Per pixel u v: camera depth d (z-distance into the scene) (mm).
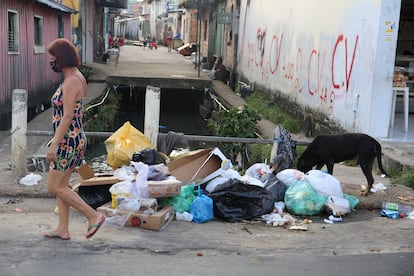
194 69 24812
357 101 9266
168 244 4570
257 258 4246
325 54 10984
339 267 4059
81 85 4180
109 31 45812
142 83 19188
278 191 5984
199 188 5855
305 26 12469
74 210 5500
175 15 47406
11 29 11156
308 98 12102
